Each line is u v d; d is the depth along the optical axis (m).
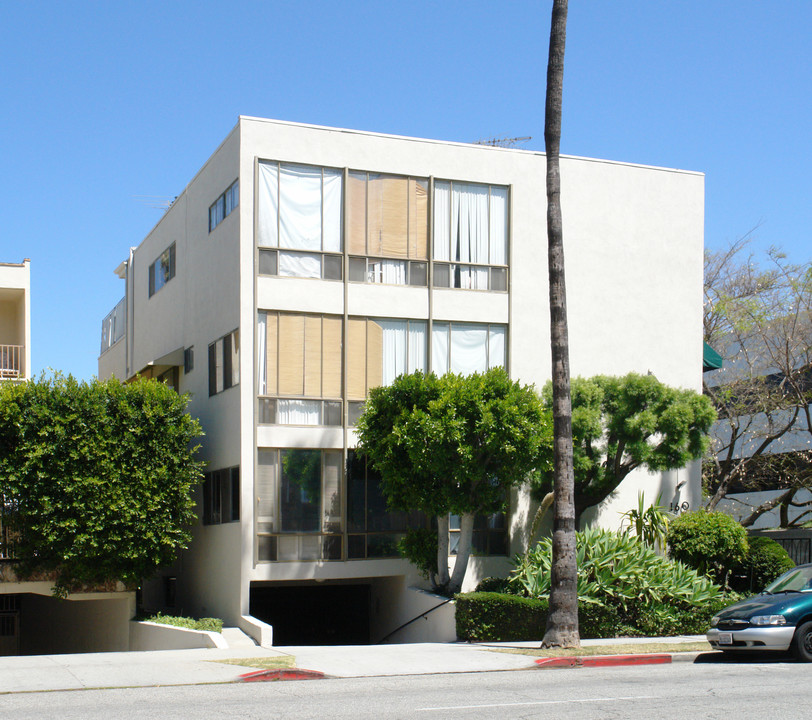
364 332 23.25
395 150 23.84
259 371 22.34
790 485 33.28
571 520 17.89
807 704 11.05
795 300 33.66
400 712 10.68
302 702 11.59
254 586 24.61
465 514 21.41
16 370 31.12
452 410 20.06
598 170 26.12
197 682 13.91
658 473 25.88
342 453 22.88
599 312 25.62
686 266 26.83
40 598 30.91
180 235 28.31
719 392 34.59
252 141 22.69
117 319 37.91
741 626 15.49
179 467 23.06
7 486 21.59
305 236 22.95
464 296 24.14
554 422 18.16
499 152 24.89
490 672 15.23
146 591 30.22
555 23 18.38
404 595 23.08
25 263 29.05
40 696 12.73
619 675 14.34
